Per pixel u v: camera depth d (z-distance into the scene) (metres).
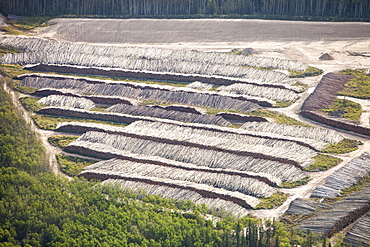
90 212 160.00
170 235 148.25
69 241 147.75
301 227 149.88
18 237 152.75
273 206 162.88
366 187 168.38
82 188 170.62
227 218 153.88
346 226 149.88
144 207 160.38
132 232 151.00
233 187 170.50
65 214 158.00
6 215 157.12
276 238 142.00
